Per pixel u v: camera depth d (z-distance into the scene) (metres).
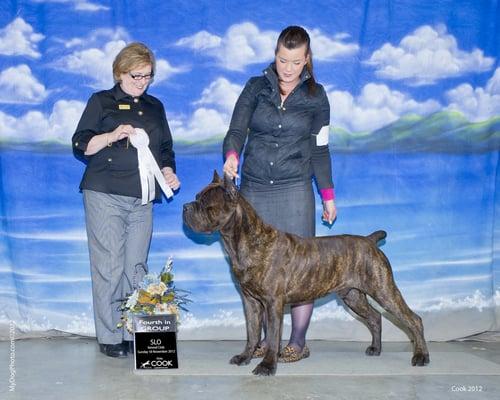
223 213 4.18
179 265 5.61
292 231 4.71
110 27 5.49
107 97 4.85
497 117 5.71
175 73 5.55
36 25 5.45
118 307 4.92
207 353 5.06
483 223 5.72
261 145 4.67
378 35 5.61
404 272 5.69
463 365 4.61
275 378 4.22
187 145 5.59
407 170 5.66
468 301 5.73
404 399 3.80
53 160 5.51
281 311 4.33
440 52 5.64
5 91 5.44
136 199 4.89
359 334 5.71
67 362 4.70
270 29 5.56
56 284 5.55
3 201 5.49
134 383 4.09
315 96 4.60
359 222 5.66
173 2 5.52
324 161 4.77
